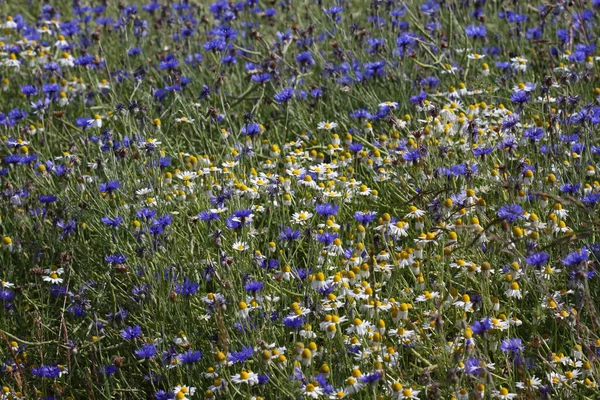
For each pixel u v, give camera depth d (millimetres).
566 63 8422
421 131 6891
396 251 5984
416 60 8406
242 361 4902
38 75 9016
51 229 6871
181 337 5387
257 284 5383
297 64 9016
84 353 5793
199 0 11680
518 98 6875
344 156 7105
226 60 8750
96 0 12234
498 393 4645
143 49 9992
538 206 5957
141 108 7660
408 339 5078
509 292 5199
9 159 7160
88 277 6406
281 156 7703
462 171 6246
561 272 5574
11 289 6520
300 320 5016
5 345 6070
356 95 8430
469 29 8625
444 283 5492
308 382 4723
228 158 7242
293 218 6258
